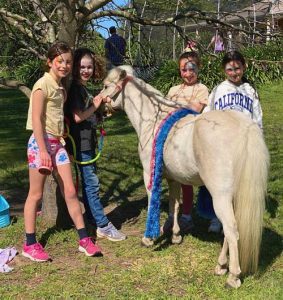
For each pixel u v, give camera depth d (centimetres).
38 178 240
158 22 274
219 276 222
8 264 242
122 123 638
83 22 275
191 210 285
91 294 210
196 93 266
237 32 275
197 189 356
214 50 301
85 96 258
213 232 278
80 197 339
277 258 240
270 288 208
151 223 244
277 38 270
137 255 250
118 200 342
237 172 198
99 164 431
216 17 281
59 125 241
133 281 220
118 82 259
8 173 420
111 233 270
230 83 255
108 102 262
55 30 283
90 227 285
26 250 247
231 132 200
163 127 233
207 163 203
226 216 200
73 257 249
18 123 667
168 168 234
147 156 247
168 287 214
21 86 287
